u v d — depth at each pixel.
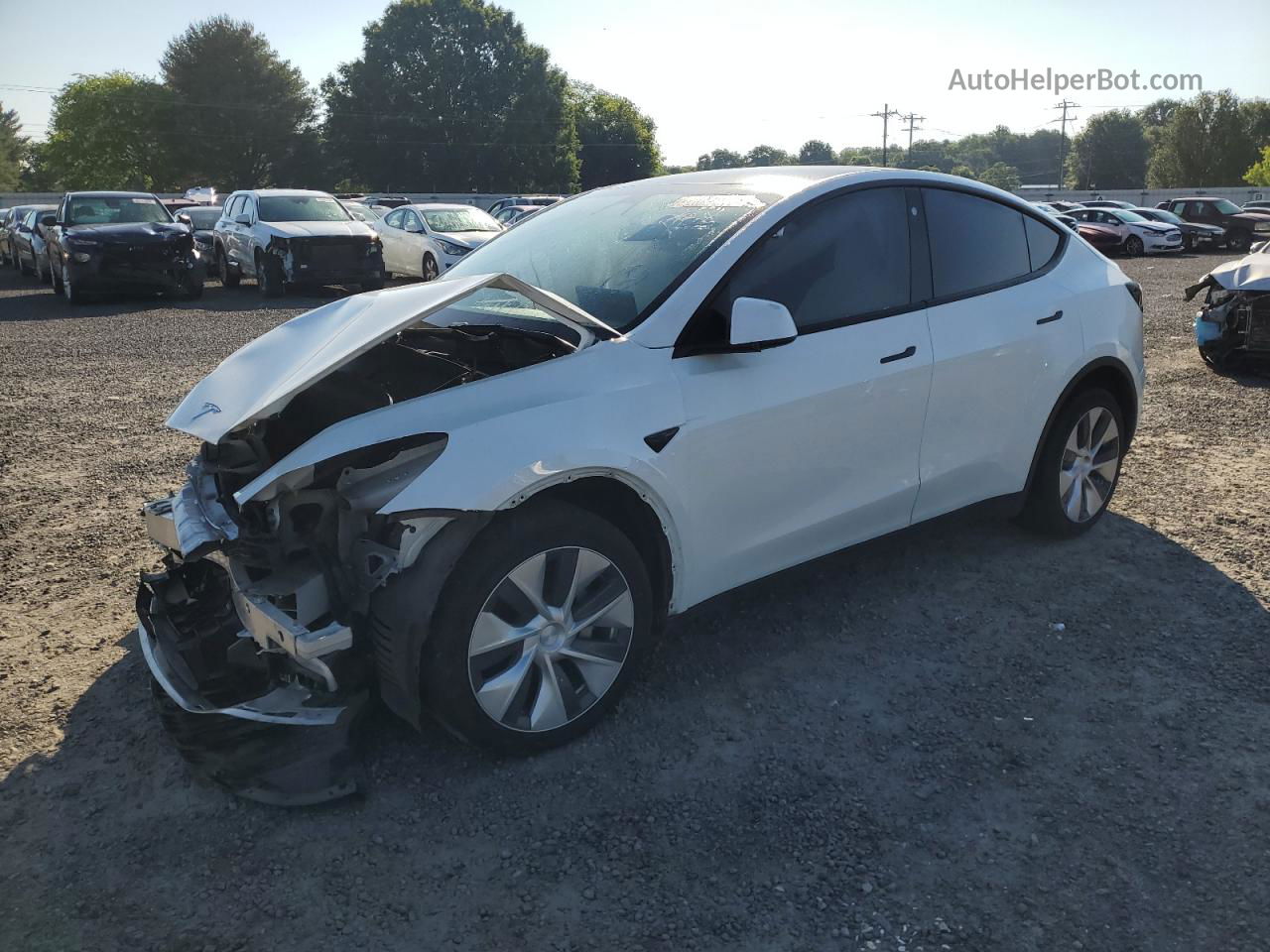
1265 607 3.83
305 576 2.68
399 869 2.46
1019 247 4.18
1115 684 3.29
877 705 3.19
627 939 2.23
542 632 2.83
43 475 5.80
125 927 2.27
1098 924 2.25
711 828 2.60
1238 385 7.86
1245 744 2.93
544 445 2.72
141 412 7.54
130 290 15.74
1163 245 27.86
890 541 3.76
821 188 3.53
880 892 2.36
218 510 2.87
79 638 3.68
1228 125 76.75
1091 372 4.32
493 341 3.26
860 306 3.51
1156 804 2.67
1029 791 2.73
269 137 67.75
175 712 3.01
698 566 3.16
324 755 2.81
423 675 2.67
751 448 3.17
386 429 2.66
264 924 2.28
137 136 71.75
